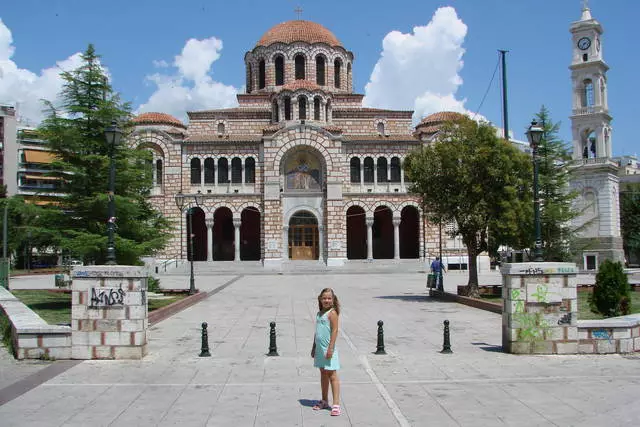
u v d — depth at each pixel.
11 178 97.06
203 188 71.62
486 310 29.88
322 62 79.62
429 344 19.94
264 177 70.62
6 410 12.30
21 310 22.28
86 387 14.16
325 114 73.38
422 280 54.06
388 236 78.81
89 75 30.86
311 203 71.50
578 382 14.55
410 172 37.31
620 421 11.48
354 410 12.26
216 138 72.94
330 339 12.12
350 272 66.00
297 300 35.69
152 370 15.97
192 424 11.38
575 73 73.25
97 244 29.09
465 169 34.78
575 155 73.06
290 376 15.29
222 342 20.45
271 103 75.06
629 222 86.12
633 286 41.25
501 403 12.73
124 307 17.39
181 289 41.53
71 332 17.33
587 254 70.81
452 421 11.52
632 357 17.52
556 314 17.98
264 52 79.88
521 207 33.56
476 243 36.03
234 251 77.56
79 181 30.39
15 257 81.75
